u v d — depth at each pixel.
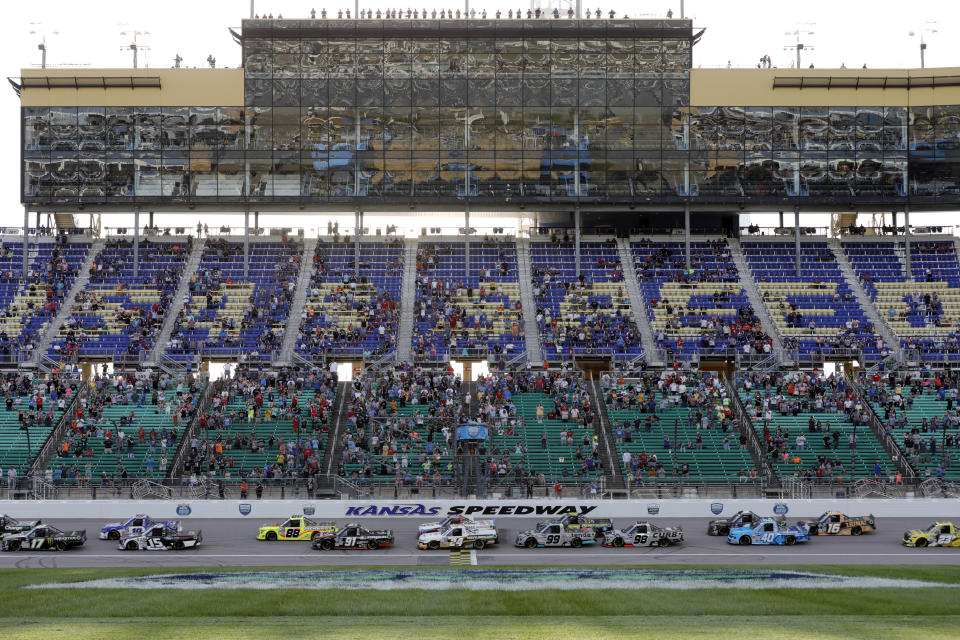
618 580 50.31
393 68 110.75
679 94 110.94
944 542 63.72
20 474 82.69
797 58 115.38
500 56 110.81
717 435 89.12
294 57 110.50
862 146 111.12
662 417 91.81
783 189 111.06
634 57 111.19
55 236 115.38
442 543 63.75
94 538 68.44
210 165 110.25
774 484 82.00
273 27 110.19
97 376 97.19
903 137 111.00
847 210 112.94
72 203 110.00
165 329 104.19
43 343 102.06
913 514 76.88
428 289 109.06
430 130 110.62
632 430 90.19
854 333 104.12
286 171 110.44
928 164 110.81
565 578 50.97
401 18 111.38
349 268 112.25
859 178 111.00
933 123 110.88
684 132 111.00
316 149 110.50
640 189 110.88
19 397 93.88
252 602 44.84
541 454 86.69
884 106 111.00
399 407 92.38
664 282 110.69
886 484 80.00
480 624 40.22
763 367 100.38
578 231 112.00
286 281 109.81
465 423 77.94
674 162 110.94
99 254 112.88
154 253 113.50
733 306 107.88
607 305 107.75
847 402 91.94
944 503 77.12
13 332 103.12
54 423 89.75
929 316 106.31
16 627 39.81
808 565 55.91
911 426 90.00
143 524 67.81
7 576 52.88
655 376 97.81
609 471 84.12
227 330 103.69
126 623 40.72
